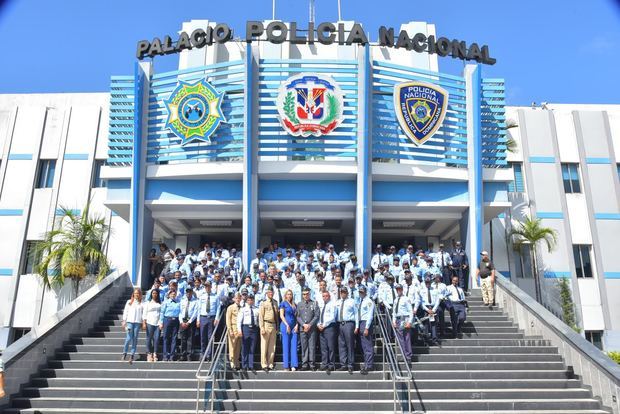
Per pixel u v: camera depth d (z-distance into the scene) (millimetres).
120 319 15984
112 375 12062
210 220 22125
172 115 18594
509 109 26531
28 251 24281
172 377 11945
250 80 17562
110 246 24125
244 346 11984
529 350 13258
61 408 10945
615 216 25438
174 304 12922
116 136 19438
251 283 14375
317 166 18062
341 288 12539
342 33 18078
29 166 25125
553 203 25406
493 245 24812
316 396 10992
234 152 18172
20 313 23422
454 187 19344
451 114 19359
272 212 19938
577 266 25094
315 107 18031
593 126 26500
